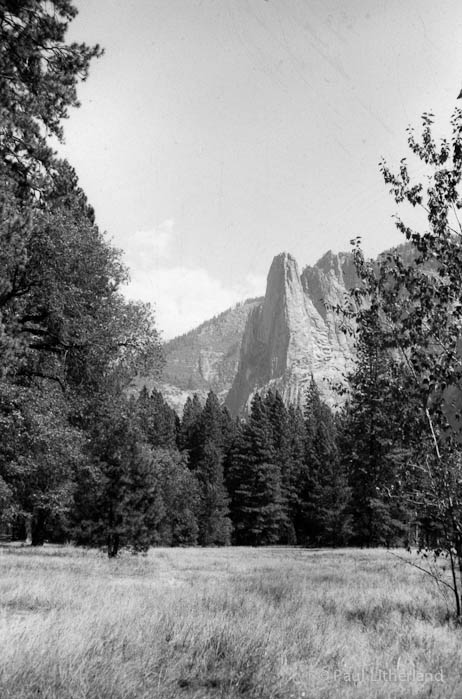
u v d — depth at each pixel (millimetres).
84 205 21359
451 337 8828
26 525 49562
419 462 9102
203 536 62625
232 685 5008
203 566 24359
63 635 5828
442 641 7586
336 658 6336
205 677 5230
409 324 9055
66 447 19656
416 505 9258
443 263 9039
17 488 24484
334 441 62375
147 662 5305
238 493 70125
